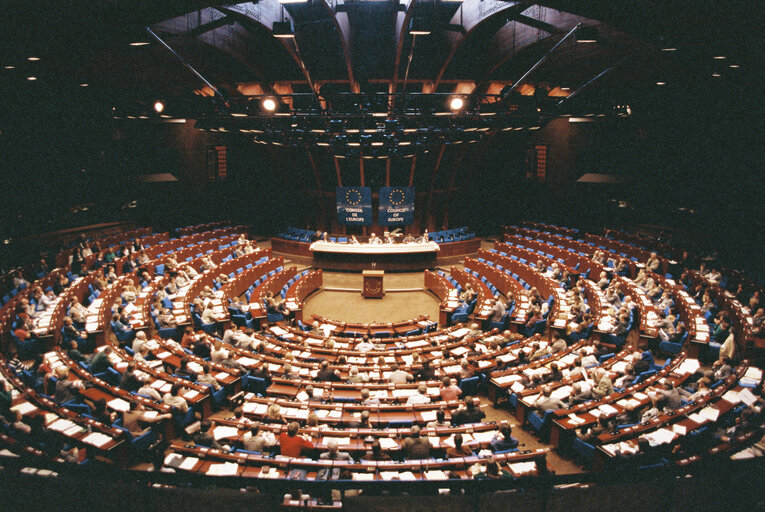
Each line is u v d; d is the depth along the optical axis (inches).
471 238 1203.2
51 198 985.5
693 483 177.2
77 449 332.8
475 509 173.8
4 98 846.5
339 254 1067.9
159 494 176.9
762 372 436.1
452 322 739.4
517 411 446.3
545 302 732.7
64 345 553.9
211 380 443.5
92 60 730.2
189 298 725.9
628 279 802.2
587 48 848.9
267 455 310.2
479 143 1165.1
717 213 921.5
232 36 845.2
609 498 174.9
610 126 1096.8
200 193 1304.1
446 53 868.0
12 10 410.9
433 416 389.4
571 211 1249.4
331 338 584.1
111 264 839.1
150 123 1181.1
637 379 451.8
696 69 700.0
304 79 987.9
